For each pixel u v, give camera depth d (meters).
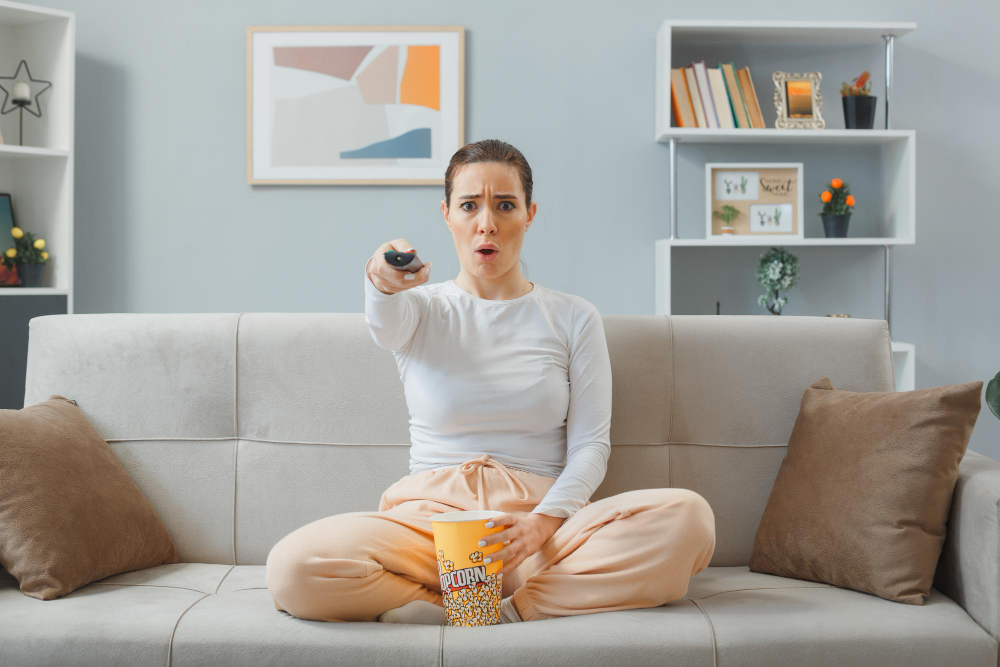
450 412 1.47
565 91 3.07
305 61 3.06
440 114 3.06
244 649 1.22
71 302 2.90
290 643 1.22
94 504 1.47
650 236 3.09
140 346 1.70
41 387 1.70
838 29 2.88
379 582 1.27
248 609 1.31
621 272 3.10
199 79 3.08
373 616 1.29
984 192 3.10
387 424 1.67
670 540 1.27
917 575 1.35
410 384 1.51
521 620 1.31
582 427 1.49
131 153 3.09
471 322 1.51
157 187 3.09
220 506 1.65
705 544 1.29
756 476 1.67
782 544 1.50
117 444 1.67
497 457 1.47
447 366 1.48
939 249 3.11
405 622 1.27
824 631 1.23
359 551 1.27
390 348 1.49
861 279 3.11
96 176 3.08
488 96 3.08
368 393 1.67
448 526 1.24
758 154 3.08
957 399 1.41
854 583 1.40
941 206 3.10
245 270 3.11
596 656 1.20
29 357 1.74
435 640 1.21
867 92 2.94
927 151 3.10
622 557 1.27
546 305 1.55
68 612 1.29
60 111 2.90
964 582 1.34
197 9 3.07
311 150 3.08
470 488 1.42
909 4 3.08
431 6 3.07
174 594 1.40
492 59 3.07
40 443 1.46
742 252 3.10
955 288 3.11
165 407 1.68
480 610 1.25
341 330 1.70
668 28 2.86
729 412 1.69
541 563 1.35
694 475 1.67
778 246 3.05
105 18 3.07
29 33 2.95
